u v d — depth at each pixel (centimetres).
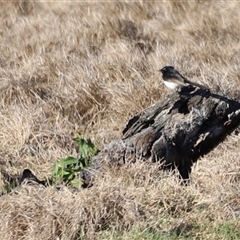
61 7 2809
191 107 1321
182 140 1329
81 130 1766
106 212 1209
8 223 1196
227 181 1373
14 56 2223
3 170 1508
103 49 2259
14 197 1254
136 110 1792
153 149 1335
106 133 1708
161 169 1335
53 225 1184
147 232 1182
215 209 1257
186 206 1266
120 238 1174
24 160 1599
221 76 1944
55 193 1277
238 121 1315
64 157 1600
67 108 1822
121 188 1259
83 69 2005
